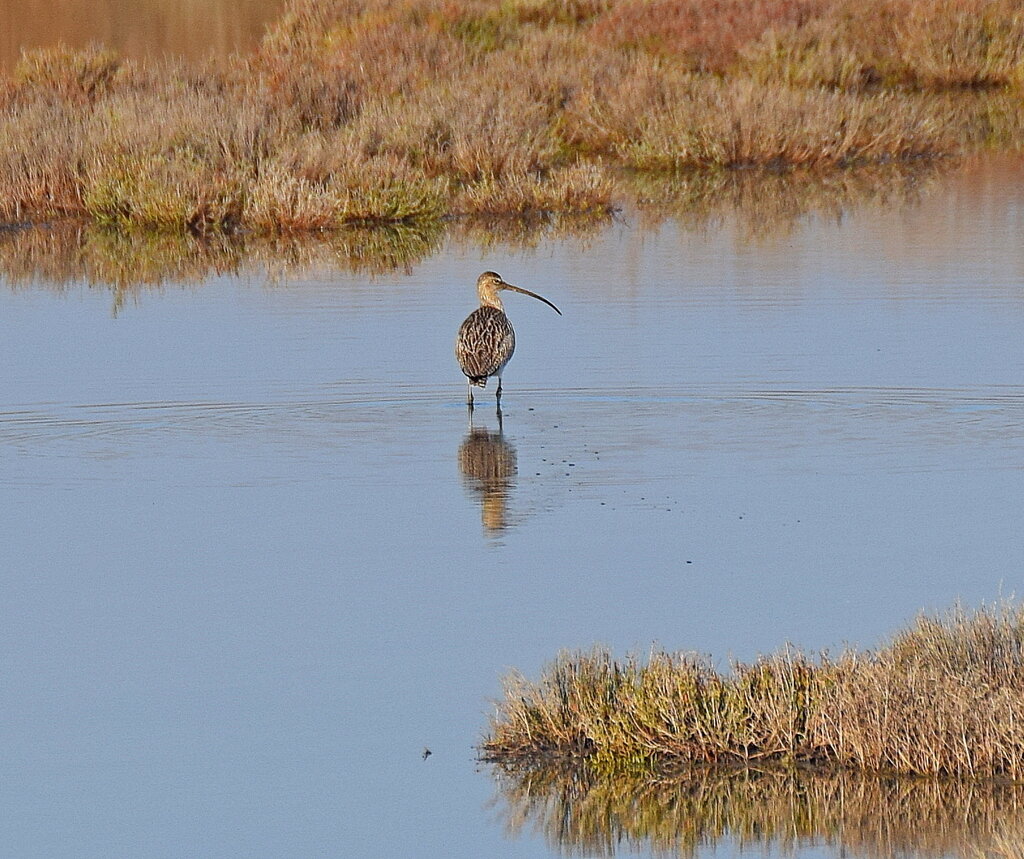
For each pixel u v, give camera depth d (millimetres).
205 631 10867
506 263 23531
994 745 8773
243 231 27031
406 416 15977
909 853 8156
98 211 27969
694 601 11062
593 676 9664
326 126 32594
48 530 12906
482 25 41188
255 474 14250
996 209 26688
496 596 11281
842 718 9023
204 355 18312
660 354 17891
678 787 8875
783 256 23297
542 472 14148
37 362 18125
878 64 40406
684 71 37094
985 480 13586
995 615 10094
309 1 43062
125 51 44469
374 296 21406
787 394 16281
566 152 33438
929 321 19031
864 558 11836
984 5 41688
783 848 8266
